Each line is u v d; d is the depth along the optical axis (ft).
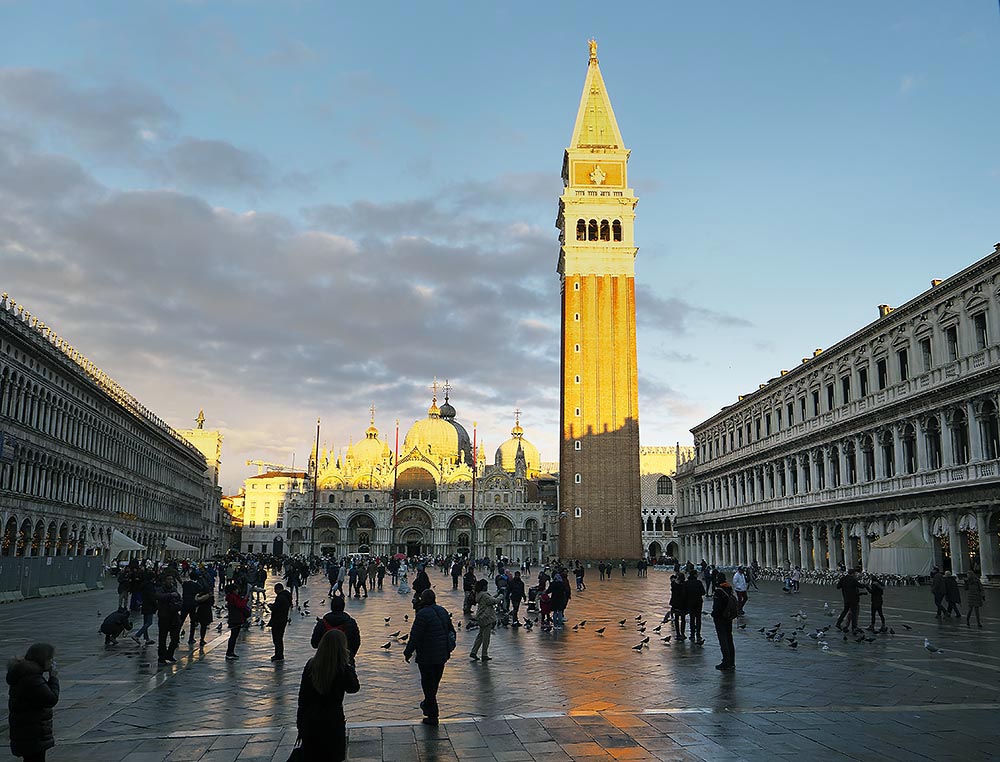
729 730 60.08
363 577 216.74
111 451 336.90
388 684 80.38
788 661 93.15
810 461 315.17
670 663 92.32
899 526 249.55
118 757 53.98
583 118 512.63
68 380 279.28
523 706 68.90
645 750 54.90
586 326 481.87
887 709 66.95
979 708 67.36
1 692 76.33
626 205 495.41
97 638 116.57
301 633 127.54
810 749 55.01
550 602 133.59
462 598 216.13
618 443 469.57
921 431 238.68
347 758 53.26
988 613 151.64
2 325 215.92
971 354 216.33
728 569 385.91
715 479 438.81
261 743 57.36
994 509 206.80
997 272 206.39
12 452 229.25
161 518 434.30
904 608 165.17
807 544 317.83
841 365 291.79
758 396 371.76
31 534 246.27
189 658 97.86
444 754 54.24
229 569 247.29
